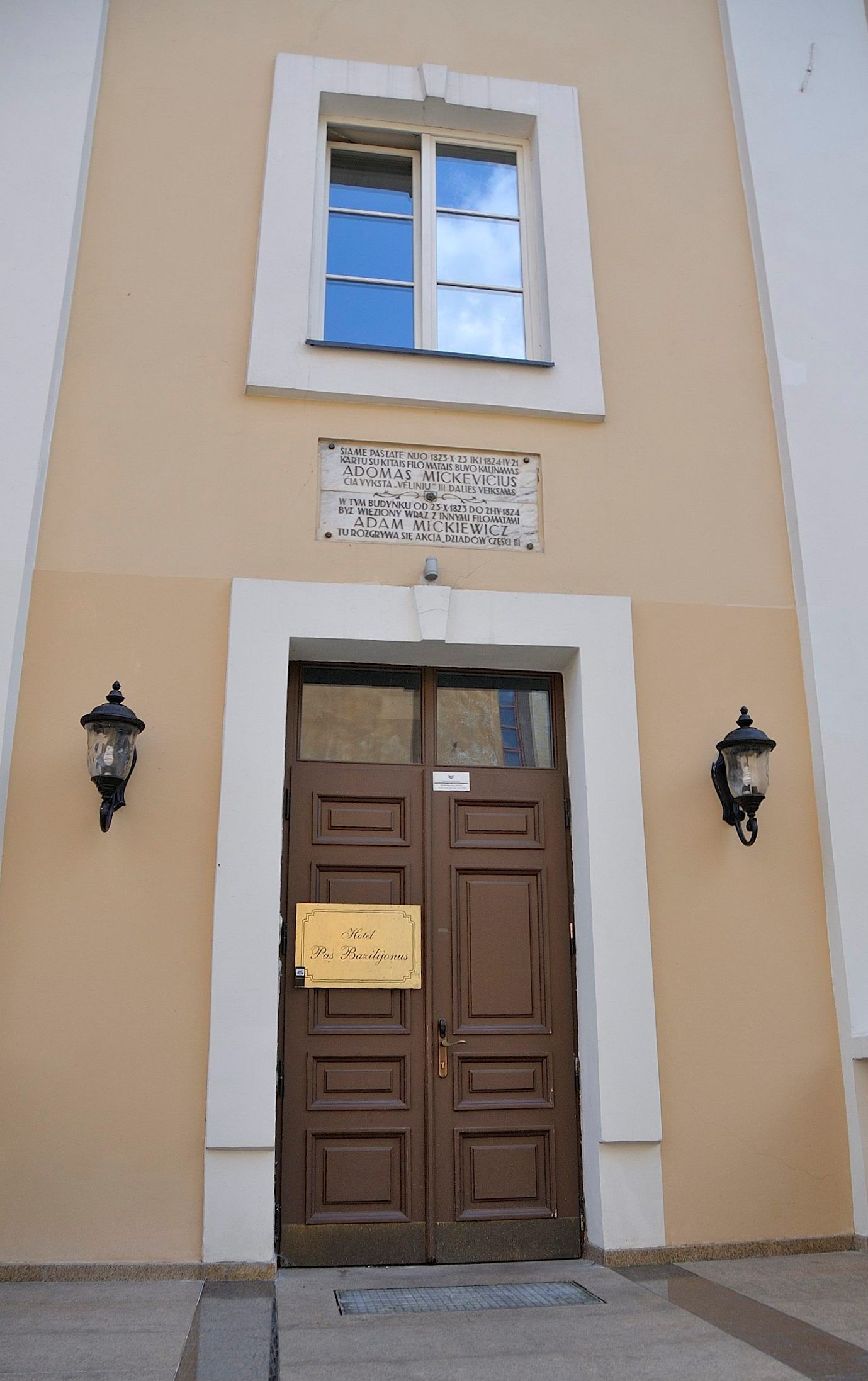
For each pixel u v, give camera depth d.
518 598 5.18
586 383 5.58
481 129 6.12
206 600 4.97
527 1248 4.70
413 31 6.13
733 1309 3.85
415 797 5.15
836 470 5.64
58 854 4.57
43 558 4.91
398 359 5.45
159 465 5.13
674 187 6.11
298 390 5.29
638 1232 4.56
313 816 5.04
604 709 5.11
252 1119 4.35
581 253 5.82
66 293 5.25
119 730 4.50
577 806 5.12
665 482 5.55
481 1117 4.83
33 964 4.44
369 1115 4.75
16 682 4.69
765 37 6.43
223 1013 4.45
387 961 4.91
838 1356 3.33
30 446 4.96
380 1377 3.17
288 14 6.02
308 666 5.24
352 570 5.12
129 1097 4.36
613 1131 4.61
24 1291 3.99
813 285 5.95
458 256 5.96
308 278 5.52
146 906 4.56
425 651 5.14
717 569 5.47
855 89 6.43
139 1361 3.24
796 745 5.28
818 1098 4.85
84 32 5.72
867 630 5.43
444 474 5.36
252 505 5.14
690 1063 4.77
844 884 5.04
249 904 4.58
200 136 5.71
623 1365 3.27
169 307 5.38
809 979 4.98
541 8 6.32
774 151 6.19
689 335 5.84
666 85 6.32
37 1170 4.25
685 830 5.05
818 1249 4.67
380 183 6.11
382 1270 4.52
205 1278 4.20
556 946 5.08
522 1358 3.34
